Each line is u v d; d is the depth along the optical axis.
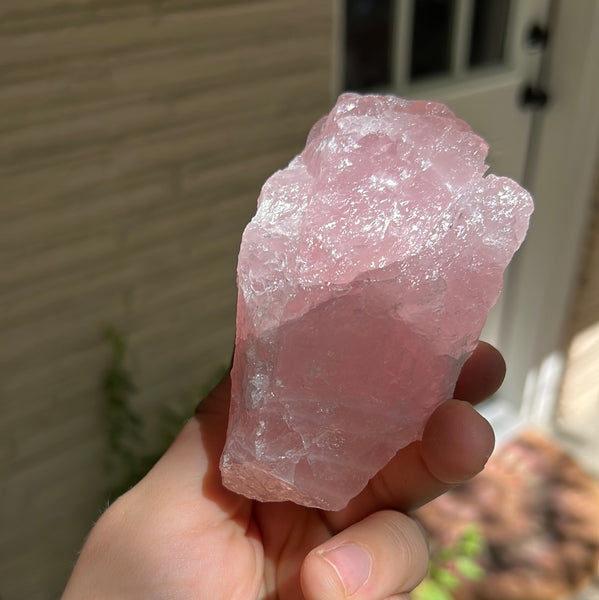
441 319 0.14
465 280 0.14
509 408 0.44
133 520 0.15
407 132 0.15
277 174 0.15
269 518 0.16
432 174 0.14
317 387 0.14
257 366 0.14
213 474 0.16
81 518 0.30
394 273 0.14
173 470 0.16
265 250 0.14
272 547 0.16
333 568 0.13
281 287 0.14
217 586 0.14
